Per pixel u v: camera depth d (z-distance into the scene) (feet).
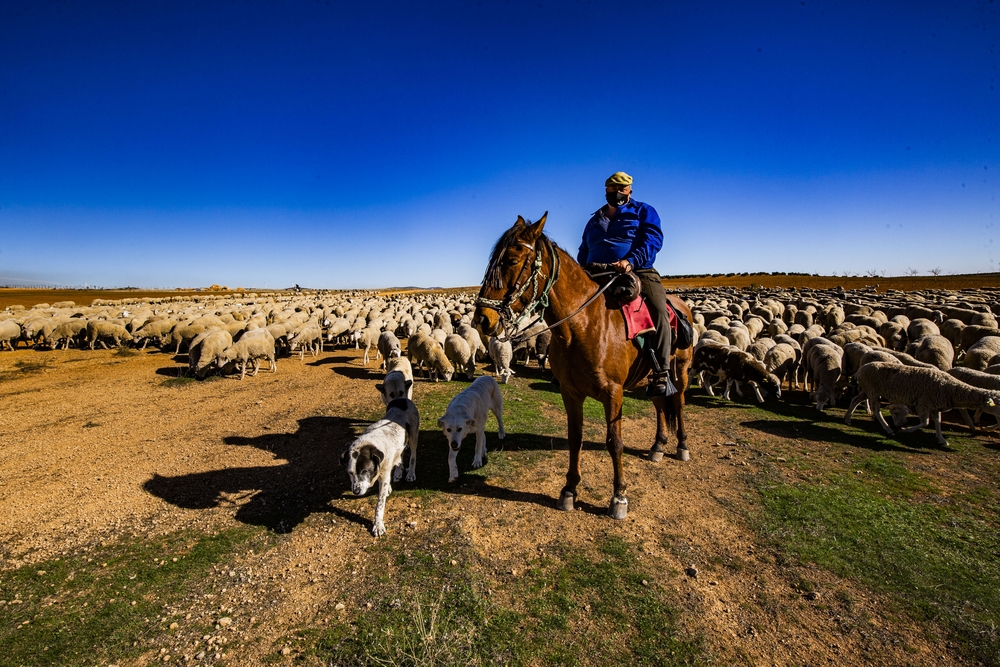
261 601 12.78
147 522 16.99
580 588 13.01
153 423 28.73
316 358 54.95
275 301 152.66
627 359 16.28
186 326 54.24
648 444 24.80
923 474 20.57
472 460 22.48
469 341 51.88
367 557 14.76
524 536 15.76
